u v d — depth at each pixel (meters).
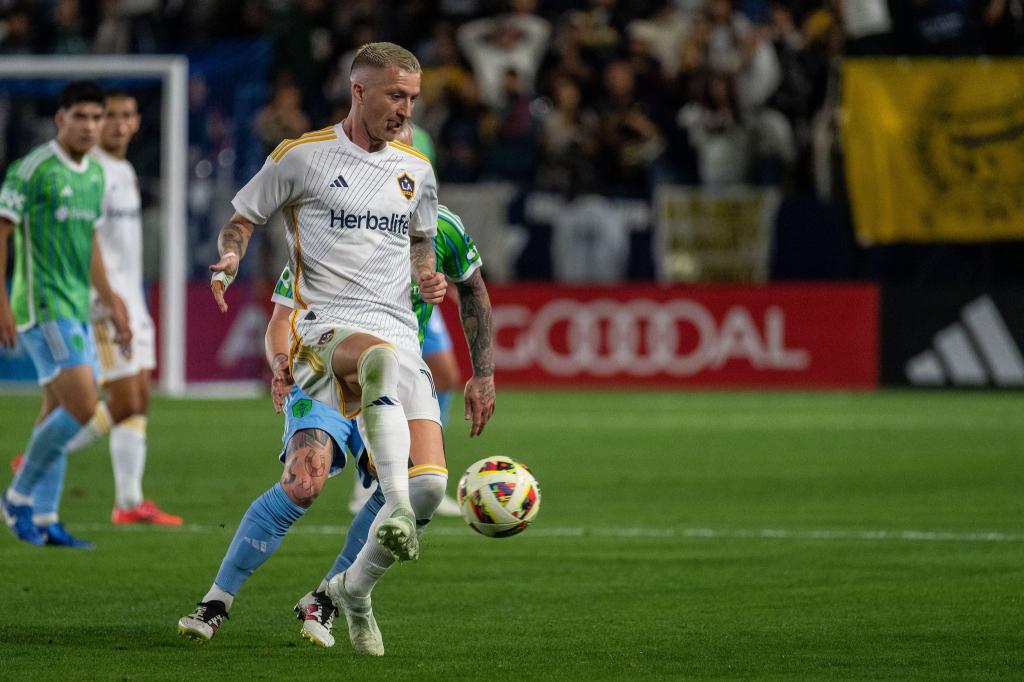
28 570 24.42
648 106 67.81
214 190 63.28
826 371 61.59
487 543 27.45
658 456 41.91
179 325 60.53
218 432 47.81
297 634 19.33
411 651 18.25
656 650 18.30
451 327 62.38
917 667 17.28
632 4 73.38
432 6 74.75
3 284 26.42
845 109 59.44
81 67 58.03
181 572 24.31
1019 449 43.25
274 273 64.50
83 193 27.45
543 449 43.50
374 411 16.41
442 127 68.12
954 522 30.08
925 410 54.34
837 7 65.00
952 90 58.81
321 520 30.53
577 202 62.31
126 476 30.16
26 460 26.80
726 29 68.44
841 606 21.31
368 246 17.70
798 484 36.25
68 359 26.78
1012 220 58.97
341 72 72.44
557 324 62.75
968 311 60.69
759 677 16.78
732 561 25.39
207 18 75.31
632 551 26.48
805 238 61.72
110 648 18.31
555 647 18.50
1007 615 20.58
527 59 72.75
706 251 62.12
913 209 59.47
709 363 62.12
